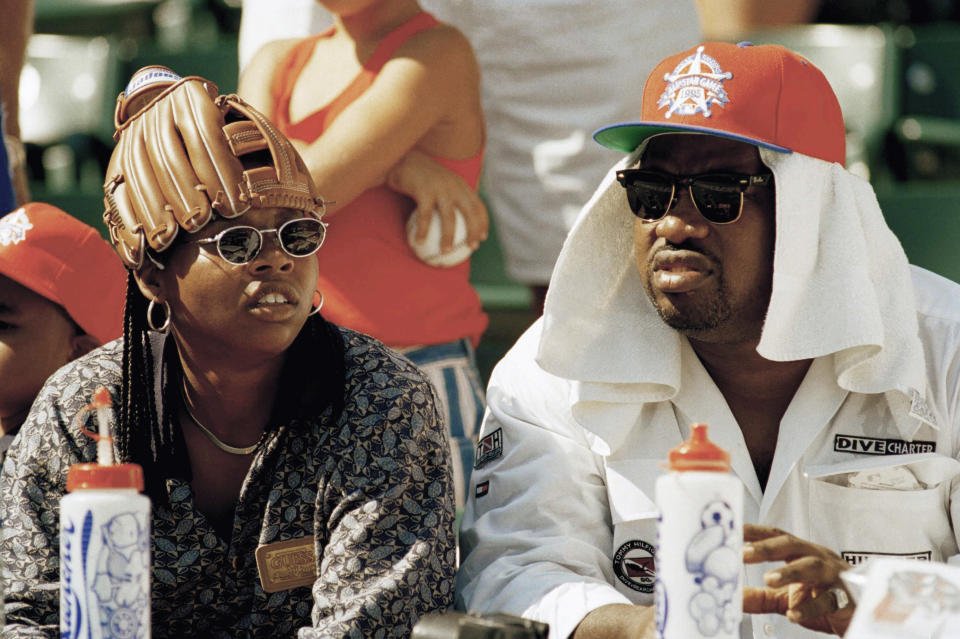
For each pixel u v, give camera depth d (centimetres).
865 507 565
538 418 610
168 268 531
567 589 550
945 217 1148
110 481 432
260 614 550
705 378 595
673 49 1072
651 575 586
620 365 586
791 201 542
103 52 1381
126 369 549
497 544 592
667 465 417
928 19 1429
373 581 532
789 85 554
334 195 782
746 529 472
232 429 557
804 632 554
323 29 977
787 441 575
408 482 551
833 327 546
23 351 678
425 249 810
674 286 553
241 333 519
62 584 432
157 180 527
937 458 556
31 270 672
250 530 551
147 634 436
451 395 814
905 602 390
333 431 553
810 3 1416
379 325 801
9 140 887
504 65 1066
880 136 1237
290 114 828
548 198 1077
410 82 792
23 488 549
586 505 598
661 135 566
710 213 549
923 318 591
